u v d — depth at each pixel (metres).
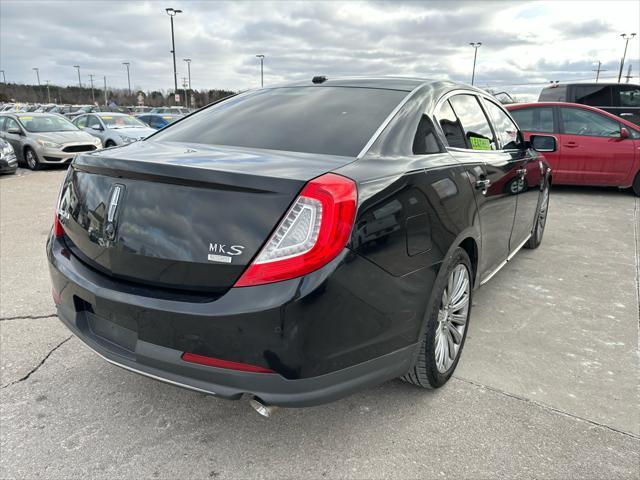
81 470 2.13
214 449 2.27
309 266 1.78
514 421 2.45
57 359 3.01
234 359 1.85
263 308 1.78
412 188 2.21
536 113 8.91
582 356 3.09
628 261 4.96
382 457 2.21
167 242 1.95
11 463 2.16
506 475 2.10
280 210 1.79
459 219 2.58
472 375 2.86
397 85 2.88
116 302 2.03
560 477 2.09
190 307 1.86
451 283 2.64
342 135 2.39
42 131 13.36
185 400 2.63
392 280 2.06
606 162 8.49
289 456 2.22
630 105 12.00
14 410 2.52
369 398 2.63
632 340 3.30
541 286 4.26
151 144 2.56
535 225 5.00
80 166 2.29
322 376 1.89
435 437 2.34
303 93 2.94
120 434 2.36
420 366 2.48
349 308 1.89
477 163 2.96
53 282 2.44
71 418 2.47
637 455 2.22
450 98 3.03
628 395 2.68
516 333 3.39
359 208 1.89
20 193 9.02
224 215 1.85
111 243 2.09
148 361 2.01
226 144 2.48
